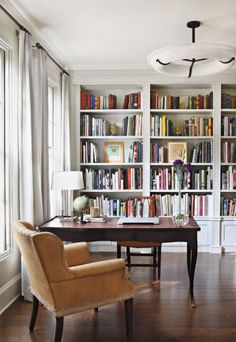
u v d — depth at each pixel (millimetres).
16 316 2992
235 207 5191
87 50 4426
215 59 3338
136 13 3307
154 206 5078
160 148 5234
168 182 5199
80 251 3000
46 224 3396
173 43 4152
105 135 5270
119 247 4059
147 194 5176
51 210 4574
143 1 3061
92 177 5227
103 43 4164
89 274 2447
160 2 3078
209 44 3010
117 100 5516
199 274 4133
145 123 5164
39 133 3584
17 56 3377
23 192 3320
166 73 3688
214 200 5168
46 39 4004
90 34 3857
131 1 3062
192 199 5203
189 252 3500
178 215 3355
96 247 5312
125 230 3191
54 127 4699
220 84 5113
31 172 3357
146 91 5156
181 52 3080
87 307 2461
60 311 2373
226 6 3145
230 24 3555
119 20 3479
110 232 3205
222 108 5199
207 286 3721
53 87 4676
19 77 3289
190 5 3131
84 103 5254
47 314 3049
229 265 4508
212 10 3227
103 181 5227
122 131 5426
